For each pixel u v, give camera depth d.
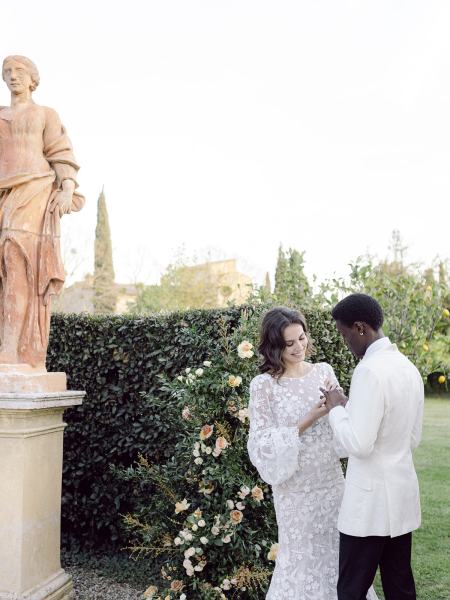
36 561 3.16
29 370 3.29
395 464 2.10
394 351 2.23
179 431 4.04
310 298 6.61
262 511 3.08
